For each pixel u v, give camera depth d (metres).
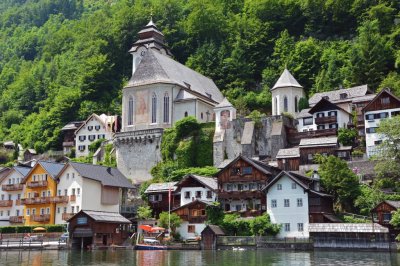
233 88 148.50
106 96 164.50
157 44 153.88
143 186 100.88
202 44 170.25
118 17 185.38
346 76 131.50
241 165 81.75
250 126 103.44
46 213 90.19
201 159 106.06
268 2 175.62
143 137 112.62
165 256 59.50
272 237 69.56
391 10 151.12
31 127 167.88
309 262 50.22
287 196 75.56
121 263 51.06
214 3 195.62
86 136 144.88
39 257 59.12
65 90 177.12
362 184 79.94
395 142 75.81
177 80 121.81
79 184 87.56
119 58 178.25
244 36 168.88
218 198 81.81
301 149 93.00
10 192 97.44
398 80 119.94
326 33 166.38
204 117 119.88
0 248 72.06
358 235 65.25
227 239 71.31
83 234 74.69
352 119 104.25
